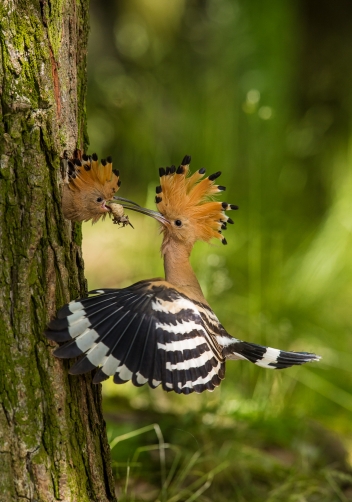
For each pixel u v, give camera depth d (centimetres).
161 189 719
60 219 611
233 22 1794
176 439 948
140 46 1856
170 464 910
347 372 1374
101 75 1889
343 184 1644
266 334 1366
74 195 632
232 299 1410
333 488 909
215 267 1378
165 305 596
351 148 1750
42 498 582
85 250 1688
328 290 1473
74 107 645
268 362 679
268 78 1712
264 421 1048
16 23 570
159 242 1477
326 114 1922
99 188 636
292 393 1291
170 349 585
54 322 565
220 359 641
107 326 571
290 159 1706
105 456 649
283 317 1414
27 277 573
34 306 579
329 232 1522
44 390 583
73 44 640
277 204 1608
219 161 1625
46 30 592
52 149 598
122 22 2011
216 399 1169
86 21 686
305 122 1833
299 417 1088
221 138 1641
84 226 1742
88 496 620
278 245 1488
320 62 2044
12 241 570
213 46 1822
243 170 1631
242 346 673
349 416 1270
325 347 1390
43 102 587
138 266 1509
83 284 654
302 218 1678
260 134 1638
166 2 1933
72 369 557
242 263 1492
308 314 1432
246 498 885
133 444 930
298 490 905
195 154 1656
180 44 1886
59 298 601
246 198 1598
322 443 1038
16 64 570
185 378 586
